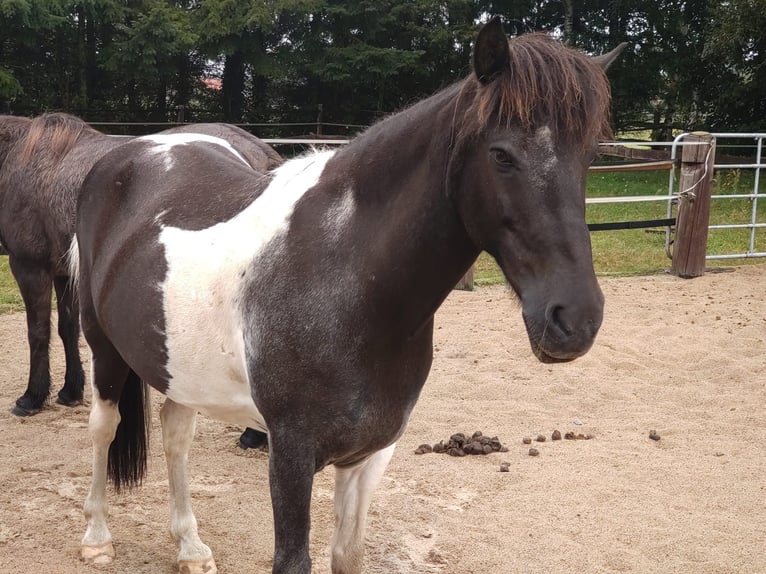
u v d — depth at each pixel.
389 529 3.27
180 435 2.90
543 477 3.80
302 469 2.10
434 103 2.02
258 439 4.20
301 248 2.10
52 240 4.59
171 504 2.96
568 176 1.71
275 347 2.09
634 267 8.98
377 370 2.03
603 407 4.86
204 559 2.89
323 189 2.16
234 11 18.20
